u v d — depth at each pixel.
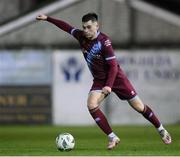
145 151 36.78
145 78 79.94
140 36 83.69
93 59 36.09
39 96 80.38
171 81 79.88
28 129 71.62
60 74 80.12
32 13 83.81
